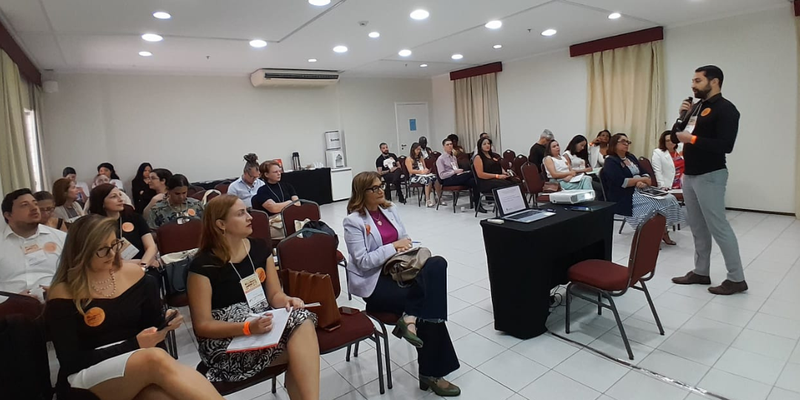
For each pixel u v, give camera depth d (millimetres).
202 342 1789
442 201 7906
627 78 6457
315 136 8719
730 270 3117
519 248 2590
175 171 7250
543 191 5828
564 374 2307
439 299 2137
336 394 2252
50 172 6281
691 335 2613
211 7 3834
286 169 8367
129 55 5578
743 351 2404
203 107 7441
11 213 2449
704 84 2973
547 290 2697
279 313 1853
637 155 6508
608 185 4516
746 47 5352
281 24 4543
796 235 4449
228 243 1896
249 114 7898
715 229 3086
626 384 2186
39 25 4027
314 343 1821
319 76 8055
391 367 2494
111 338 1686
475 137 9078
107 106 6668
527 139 8117
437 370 2184
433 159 8289
